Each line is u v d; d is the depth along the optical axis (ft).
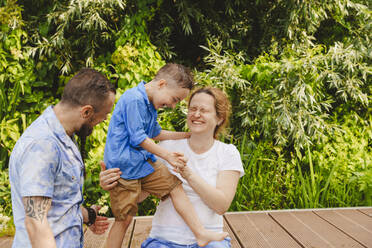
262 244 8.17
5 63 11.97
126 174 5.98
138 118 5.97
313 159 12.92
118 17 13.03
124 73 12.44
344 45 14.61
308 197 11.53
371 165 12.94
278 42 15.46
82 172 4.27
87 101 3.93
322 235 8.70
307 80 12.42
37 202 3.60
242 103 12.67
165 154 5.61
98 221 5.43
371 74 13.58
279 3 15.33
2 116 11.96
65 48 12.76
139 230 8.97
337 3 14.02
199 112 5.62
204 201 5.43
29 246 3.76
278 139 12.36
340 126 13.21
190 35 16.10
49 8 12.82
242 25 15.89
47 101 12.72
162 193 5.74
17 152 3.77
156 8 13.75
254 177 11.89
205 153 5.75
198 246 5.47
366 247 7.98
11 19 11.75
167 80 6.25
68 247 3.96
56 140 3.84
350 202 12.25
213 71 12.81
